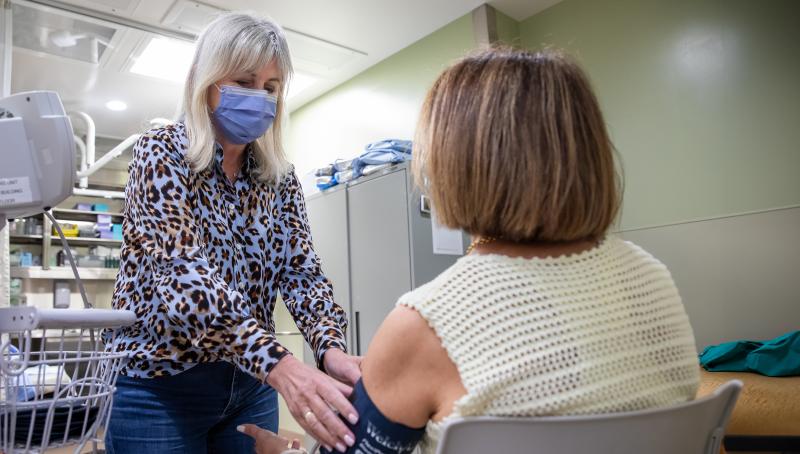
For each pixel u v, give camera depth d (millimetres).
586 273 657
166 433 1133
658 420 587
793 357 2211
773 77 2756
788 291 2650
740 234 2803
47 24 3352
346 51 3928
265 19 1330
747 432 1614
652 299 678
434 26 3697
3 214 956
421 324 650
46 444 772
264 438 988
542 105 671
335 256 3461
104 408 871
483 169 669
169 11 3311
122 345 1146
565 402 593
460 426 561
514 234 668
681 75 3049
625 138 3230
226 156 1312
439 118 723
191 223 1141
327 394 820
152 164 1143
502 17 3602
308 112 4805
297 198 1439
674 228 3014
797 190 2658
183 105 1287
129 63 3879
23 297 4898
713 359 2432
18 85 4109
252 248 1297
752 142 2797
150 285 1146
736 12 2879
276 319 4652
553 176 647
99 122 4945
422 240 2998
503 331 614
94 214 5602
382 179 3176
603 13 3371
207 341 1057
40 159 911
